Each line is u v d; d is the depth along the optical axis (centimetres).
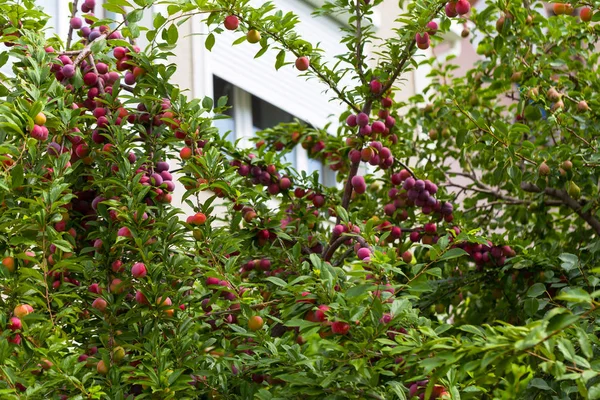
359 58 464
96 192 406
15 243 325
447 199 493
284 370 342
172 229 375
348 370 310
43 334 328
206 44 425
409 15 446
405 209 498
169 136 426
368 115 460
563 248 587
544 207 598
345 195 452
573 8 523
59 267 341
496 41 551
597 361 262
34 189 349
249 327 355
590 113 553
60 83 412
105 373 347
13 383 301
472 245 494
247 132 813
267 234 445
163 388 331
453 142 652
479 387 301
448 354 251
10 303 336
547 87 571
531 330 233
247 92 819
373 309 299
